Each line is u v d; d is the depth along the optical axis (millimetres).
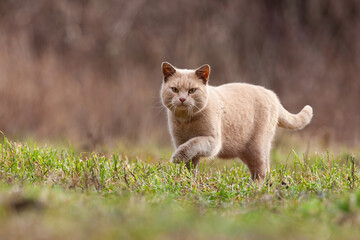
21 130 15242
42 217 4512
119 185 6773
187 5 20250
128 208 5078
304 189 6953
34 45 19453
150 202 5652
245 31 20406
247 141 8672
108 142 13336
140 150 12008
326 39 20484
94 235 4074
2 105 15633
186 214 5070
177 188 6848
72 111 16078
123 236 4094
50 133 15242
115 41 19562
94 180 6547
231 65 19641
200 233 4266
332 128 15883
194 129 8016
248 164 8852
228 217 5152
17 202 4777
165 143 15828
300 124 9508
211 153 7965
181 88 7875
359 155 10812
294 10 20906
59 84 16641
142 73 18297
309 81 18422
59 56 18906
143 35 20125
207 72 8078
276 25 20828
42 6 20016
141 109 16797
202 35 19875
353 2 20797
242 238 4207
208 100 7980
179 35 20000
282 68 19781
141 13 20297
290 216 5105
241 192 6875
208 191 6934
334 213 5051
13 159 7441
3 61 16609
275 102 9062
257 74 19859
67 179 6816
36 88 16188
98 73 18422
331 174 7488
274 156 11656
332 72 18953
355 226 4699
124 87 17266
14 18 19703
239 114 8445
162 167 7672
